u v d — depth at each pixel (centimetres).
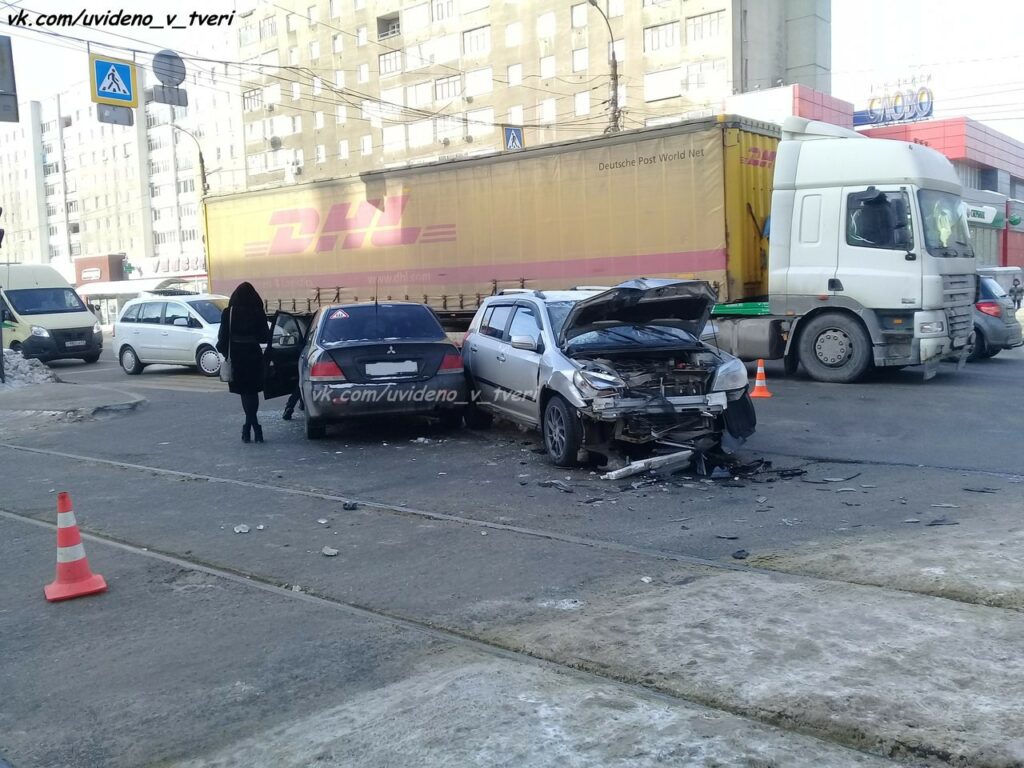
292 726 381
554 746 347
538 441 1012
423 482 835
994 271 1858
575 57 5322
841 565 547
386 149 6284
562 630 468
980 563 534
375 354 1018
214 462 970
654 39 5006
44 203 9288
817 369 1405
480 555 606
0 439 1209
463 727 366
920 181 1304
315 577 576
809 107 4291
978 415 1073
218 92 7325
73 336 2447
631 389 805
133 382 1902
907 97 5041
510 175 1648
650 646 438
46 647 482
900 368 1546
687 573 548
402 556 611
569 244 1578
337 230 1970
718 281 1405
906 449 892
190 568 604
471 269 1733
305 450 1021
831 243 1365
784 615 469
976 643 424
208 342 1930
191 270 6612
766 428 1035
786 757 334
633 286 839
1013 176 5378
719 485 772
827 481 770
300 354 1162
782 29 5119
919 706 365
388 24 6266
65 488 870
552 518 689
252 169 7119
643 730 356
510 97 5638
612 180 1509
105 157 8450
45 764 365
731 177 1397
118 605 541
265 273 2155
